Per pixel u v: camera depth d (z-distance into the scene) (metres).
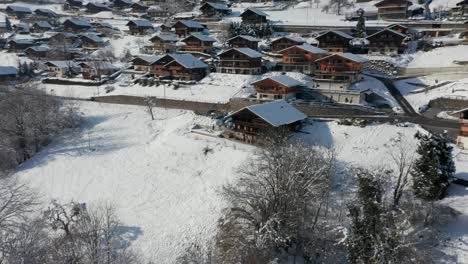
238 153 50.25
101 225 39.06
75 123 66.06
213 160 50.72
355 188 40.94
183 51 99.44
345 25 102.38
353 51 87.31
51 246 31.02
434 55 77.69
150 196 46.41
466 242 31.95
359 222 29.53
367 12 114.25
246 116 51.53
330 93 63.72
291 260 34.94
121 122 66.19
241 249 34.81
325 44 87.31
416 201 35.84
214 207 42.88
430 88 65.00
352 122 52.72
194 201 44.66
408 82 70.25
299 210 35.62
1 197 43.62
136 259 35.53
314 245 35.03
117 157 55.12
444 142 35.81
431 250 31.62
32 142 60.66
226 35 104.19
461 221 33.97
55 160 55.97
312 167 36.91
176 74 81.31
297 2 142.62
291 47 78.56
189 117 63.06
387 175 38.28
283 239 33.34
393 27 87.44
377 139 48.84
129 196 46.69
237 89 72.81
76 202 46.06
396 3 105.94
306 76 75.06
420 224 34.06
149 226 41.50
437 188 35.12
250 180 39.47
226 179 46.53
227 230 37.62
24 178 52.34
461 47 77.94
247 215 35.84
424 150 35.84
